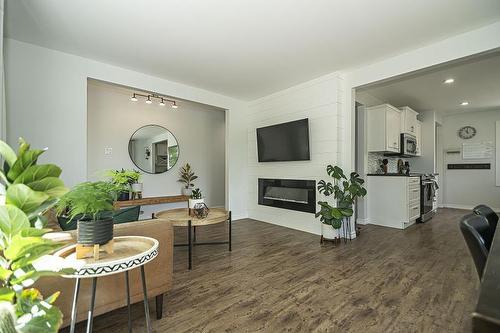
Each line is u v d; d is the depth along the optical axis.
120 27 2.37
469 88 4.13
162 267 1.65
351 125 3.49
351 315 1.67
